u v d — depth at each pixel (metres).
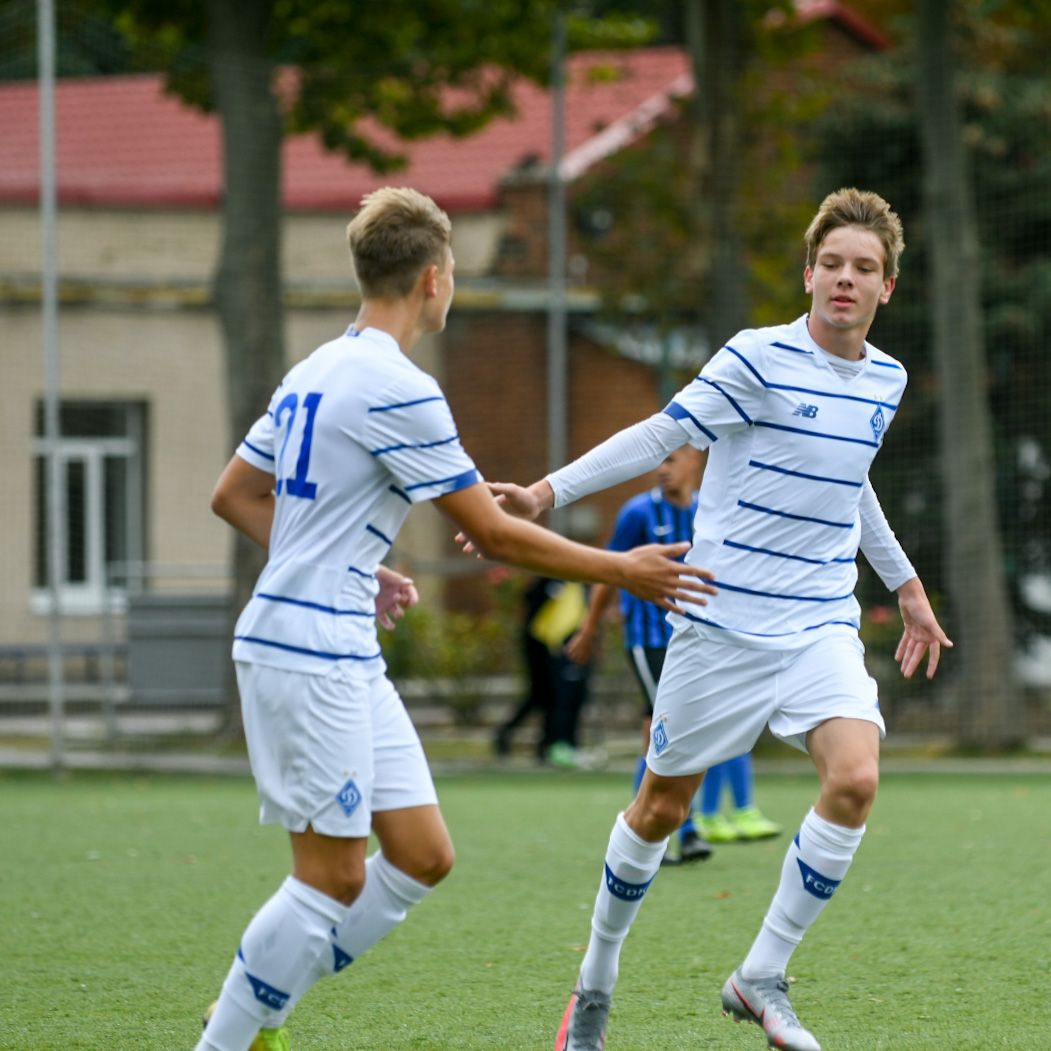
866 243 15.46
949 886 25.72
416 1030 16.42
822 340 15.68
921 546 67.62
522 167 75.56
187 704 54.22
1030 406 69.31
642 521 28.34
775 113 57.69
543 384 75.12
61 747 48.41
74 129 78.69
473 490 12.93
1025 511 69.50
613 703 57.75
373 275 13.33
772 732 15.38
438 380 75.88
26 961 20.06
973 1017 16.73
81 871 28.00
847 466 15.45
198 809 38.50
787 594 15.37
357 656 12.84
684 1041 15.90
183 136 79.19
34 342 71.75
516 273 75.38
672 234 59.00
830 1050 15.38
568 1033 15.17
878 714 15.14
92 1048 15.69
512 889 25.72
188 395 73.56
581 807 38.62
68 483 71.81
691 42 56.19
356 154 66.25
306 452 12.89
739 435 15.60
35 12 57.16
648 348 65.50
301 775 12.64
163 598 54.31
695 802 30.00
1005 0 65.25
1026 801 39.56
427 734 59.50
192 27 62.44
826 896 14.77
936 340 55.94
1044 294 68.62
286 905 12.74
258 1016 12.79
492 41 63.03
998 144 70.44
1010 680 54.56
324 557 12.80
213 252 74.69
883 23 80.75
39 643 69.56
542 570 13.03
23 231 72.56
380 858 13.36
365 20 62.00
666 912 23.38
